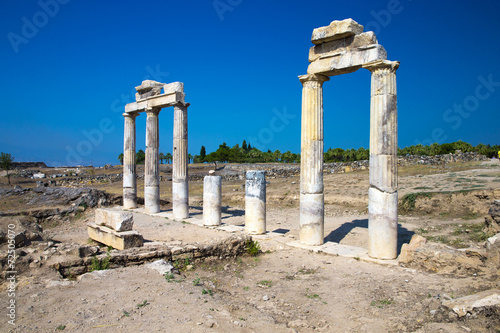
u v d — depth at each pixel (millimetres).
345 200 24875
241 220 20656
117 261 10641
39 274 9250
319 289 9250
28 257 9750
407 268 10414
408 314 7180
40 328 6137
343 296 8586
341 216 21516
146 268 10094
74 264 9969
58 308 7023
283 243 14141
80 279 9094
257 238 15086
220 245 12602
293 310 7863
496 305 6422
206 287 8938
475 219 16859
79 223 21094
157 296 7789
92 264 10258
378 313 7375
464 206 18719
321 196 13656
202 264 11945
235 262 12344
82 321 6418
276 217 22062
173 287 8445
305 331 6773
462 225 16000
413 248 10758
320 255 12586
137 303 7348
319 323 7109
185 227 18062
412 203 20578
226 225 18406
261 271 11195
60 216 21906
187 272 10953
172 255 11516
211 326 6297
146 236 16062
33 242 11875
